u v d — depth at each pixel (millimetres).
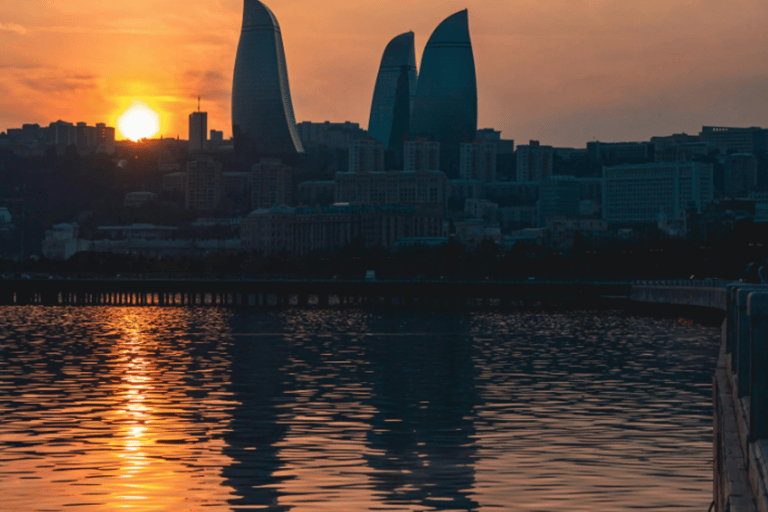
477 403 93625
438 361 136750
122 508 53562
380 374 119938
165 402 93562
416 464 64875
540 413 87000
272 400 95438
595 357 140875
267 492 57281
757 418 22438
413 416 85500
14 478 60406
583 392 101562
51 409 88250
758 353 22359
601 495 56000
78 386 105750
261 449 70062
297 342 171625
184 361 135250
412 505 54219
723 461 24578
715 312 175875
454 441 73250
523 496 55906
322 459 66688
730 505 21328
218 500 55469
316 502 55062
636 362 133000
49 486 58375
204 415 85438
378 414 86750
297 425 80562
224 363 133000
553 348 157750
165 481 59906
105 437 74062
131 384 107812
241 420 82875
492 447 70750
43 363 130625
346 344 168250
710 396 97812
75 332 193250
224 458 66875
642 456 67000
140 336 183500
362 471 62969
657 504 53719
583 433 76250
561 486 58312
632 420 82500
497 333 194000
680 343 163125
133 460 65875
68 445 70875
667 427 78812
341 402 94438
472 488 58156
